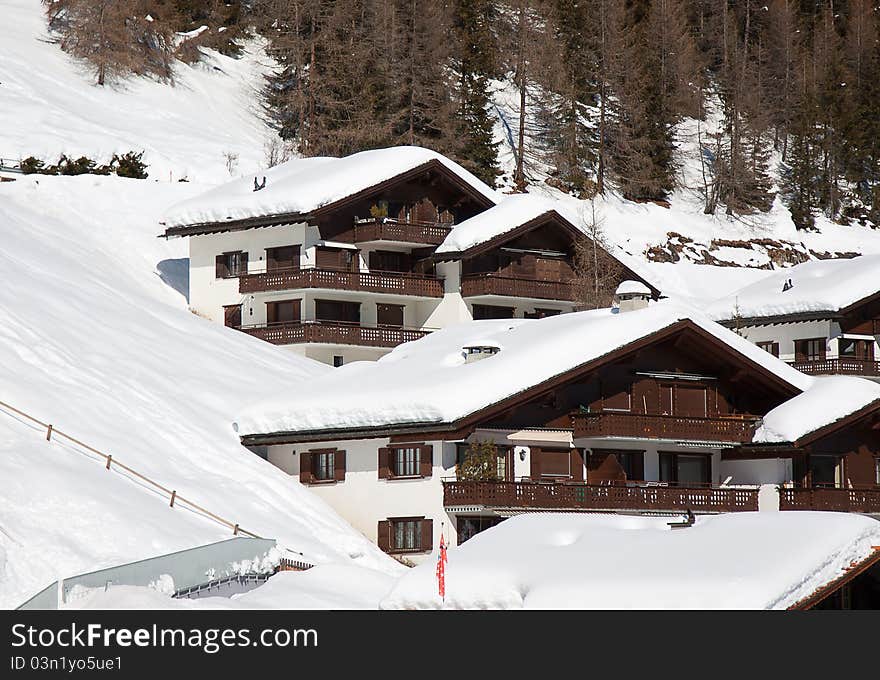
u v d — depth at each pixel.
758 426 129.25
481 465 114.25
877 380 191.50
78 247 165.12
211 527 99.12
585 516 74.50
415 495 116.62
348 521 119.75
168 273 177.25
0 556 83.50
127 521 92.69
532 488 115.56
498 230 176.75
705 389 130.00
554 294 181.75
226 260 174.50
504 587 65.50
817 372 189.62
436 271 180.25
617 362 123.38
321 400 122.25
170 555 83.12
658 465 128.88
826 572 63.31
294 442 121.44
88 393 112.94
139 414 114.38
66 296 135.38
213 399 126.19
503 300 180.00
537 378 117.25
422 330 172.88
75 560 86.06
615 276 184.88
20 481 92.19
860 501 130.00
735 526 67.88
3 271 132.62
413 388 118.25
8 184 179.12
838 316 189.38
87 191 184.88
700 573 62.28
